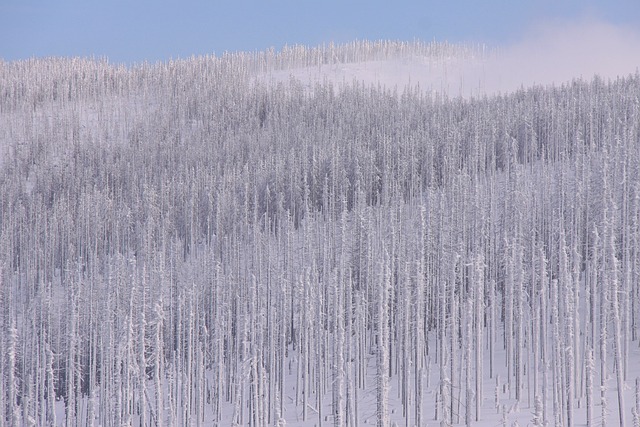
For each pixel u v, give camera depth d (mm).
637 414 198875
